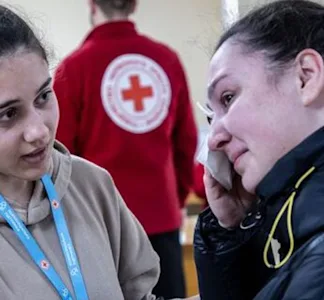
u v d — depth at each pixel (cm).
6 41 100
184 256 308
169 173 268
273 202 98
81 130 254
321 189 93
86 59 250
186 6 472
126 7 255
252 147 97
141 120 258
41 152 106
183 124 274
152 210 262
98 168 129
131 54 255
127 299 131
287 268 91
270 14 99
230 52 99
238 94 97
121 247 130
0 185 114
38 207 116
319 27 95
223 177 114
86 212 123
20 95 100
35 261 112
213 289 119
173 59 267
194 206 363
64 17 473
